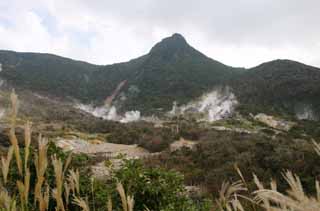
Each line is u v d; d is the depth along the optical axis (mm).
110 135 44531
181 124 54688
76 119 70000
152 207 4109
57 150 4016
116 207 3369
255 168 12680
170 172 4590
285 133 50000
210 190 9375
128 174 4098
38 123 54938
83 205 1031
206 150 24141
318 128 56594
